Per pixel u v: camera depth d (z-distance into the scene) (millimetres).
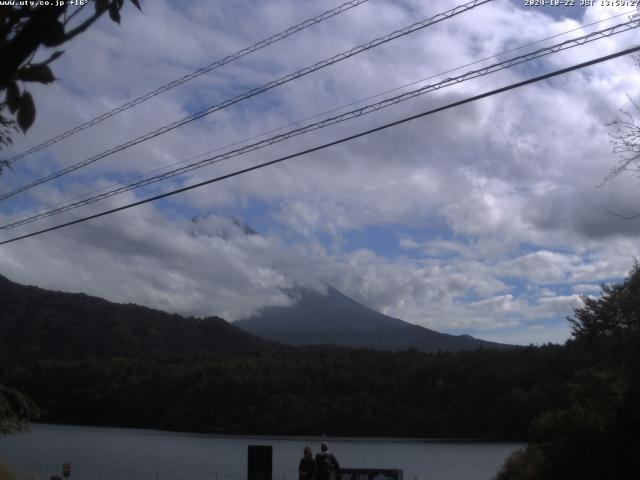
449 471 52625
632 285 24359
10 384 104875
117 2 3082
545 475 23734
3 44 2650
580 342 26750
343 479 18984
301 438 88812
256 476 19047
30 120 2742
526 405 79438
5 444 76125
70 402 103812
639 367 22234
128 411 102250
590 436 21656
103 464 60188
